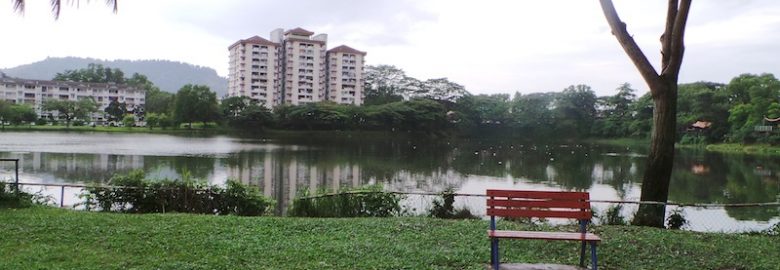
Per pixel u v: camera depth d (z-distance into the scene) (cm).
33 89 13738
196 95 10594
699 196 2888
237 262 703
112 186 1251
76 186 1270
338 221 1006
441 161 5072
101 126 11131
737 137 7512
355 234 891
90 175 3150
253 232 884
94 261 695
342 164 4581
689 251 807
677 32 1133
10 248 747
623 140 10056
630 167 4603
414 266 693
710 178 3778
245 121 10244
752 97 7800
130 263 689
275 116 10356
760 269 723
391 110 10588
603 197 2747
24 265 667
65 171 3303
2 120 10031
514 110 11694
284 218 1044
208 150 5594
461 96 12212
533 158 5616
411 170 4166
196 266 681
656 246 829
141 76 16950
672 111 1171
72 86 14262
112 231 859
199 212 1234
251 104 10825
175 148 5756
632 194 2884
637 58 1158
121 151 5075
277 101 13425
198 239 819
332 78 13625
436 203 1287
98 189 1241
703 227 1433
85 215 1020
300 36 13525
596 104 11306
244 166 4097
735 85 8519
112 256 722
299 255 739
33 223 905
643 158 5725
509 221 1076
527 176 3816
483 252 767
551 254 781
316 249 771
